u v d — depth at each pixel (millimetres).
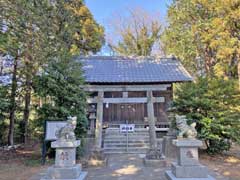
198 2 19234
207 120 10227
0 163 9312
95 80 12953
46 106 10117
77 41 21281
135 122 15789
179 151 7016
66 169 6855
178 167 6832
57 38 14242
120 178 7469
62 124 9578
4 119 12484
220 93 10602
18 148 12383
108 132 13977
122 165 9398
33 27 11734
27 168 8656
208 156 10633
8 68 12445
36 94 11180
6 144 12906
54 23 14961
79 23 20922
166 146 11680
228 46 17312
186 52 20062
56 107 10039
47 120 9906
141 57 16953
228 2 17062
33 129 12500
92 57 16797
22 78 12422
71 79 10531
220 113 10242
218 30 17703
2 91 11102
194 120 10297
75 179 6770
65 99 10320
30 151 11844
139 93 15969
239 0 16906
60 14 16422
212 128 10266
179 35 20422
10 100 11977
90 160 9461
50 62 10594
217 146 10656
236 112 10438
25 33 11266
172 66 15344
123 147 12609
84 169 8773
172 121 11422
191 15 20016
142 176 7711
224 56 17625
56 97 10219
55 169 6863
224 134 10336
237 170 8336
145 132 14016
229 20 17344
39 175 7656
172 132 11703
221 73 17938
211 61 20734
